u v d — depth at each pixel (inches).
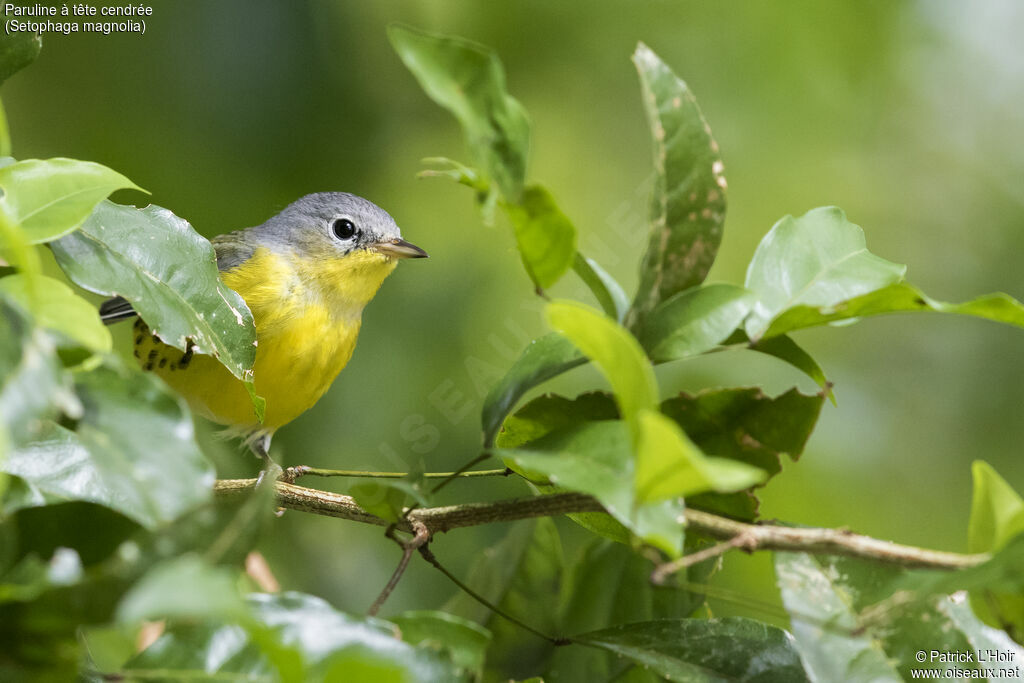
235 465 99.2
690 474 58.8
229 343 91.0
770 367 100.3
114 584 55.0
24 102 99.6
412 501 89.9
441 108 100.3
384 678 55.9
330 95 99.8
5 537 61.9
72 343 59.7
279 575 99.0
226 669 64.9
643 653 88.7
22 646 56.5
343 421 99.5
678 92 79.7
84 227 86.9
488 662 95.8
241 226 99.7
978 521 73.9
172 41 99.7
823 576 87.0
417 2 100.1
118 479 58.2
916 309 80.6
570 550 98.0
